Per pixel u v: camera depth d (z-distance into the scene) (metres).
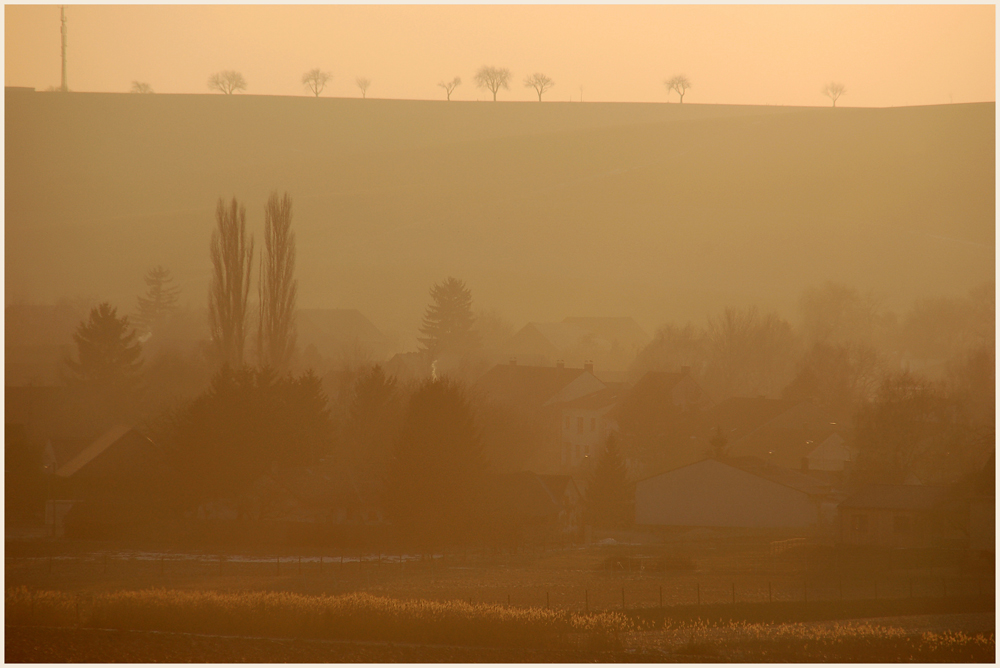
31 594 150.38
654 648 125.75
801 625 139.00
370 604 139.62
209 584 174.00
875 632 132.75
